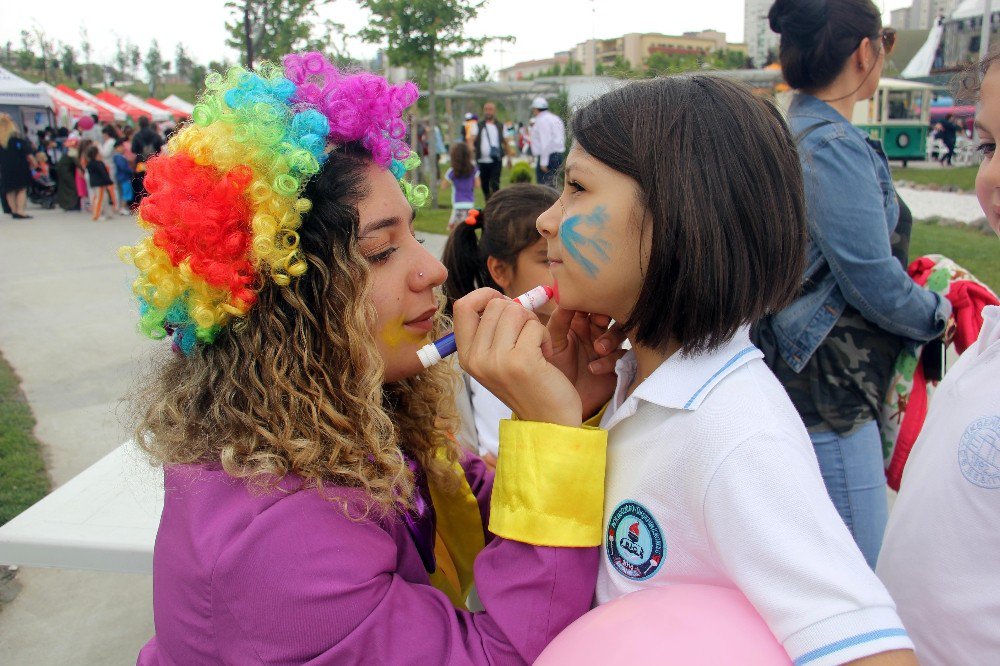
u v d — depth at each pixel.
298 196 1.09
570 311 1.29
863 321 1.90
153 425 1.16
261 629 0.98
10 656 2.50
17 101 17.55
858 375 1.88
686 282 1.00
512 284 2.38
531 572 1.07
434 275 1.22
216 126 1.08
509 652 1.06
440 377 1.48
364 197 1.14
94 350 5.67
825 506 0.92
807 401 1.90
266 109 1.06
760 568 0.90
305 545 0.99
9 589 2.86
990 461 1.08
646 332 1.07
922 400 1.98
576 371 1.32
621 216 1.03
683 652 0.90
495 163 13.00
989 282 6.36
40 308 7.04
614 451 1.14
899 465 2.00
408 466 1.32
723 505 0.94
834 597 0.85
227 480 1.05
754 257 1.01
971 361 1.23
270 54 13.86
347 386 1.12
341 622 0.98
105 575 2.96
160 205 1.04
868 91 2.07
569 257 1.08
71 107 22.53
